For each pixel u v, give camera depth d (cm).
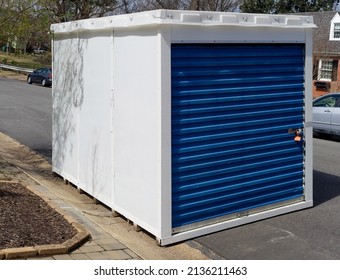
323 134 1548
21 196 718
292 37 730
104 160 746
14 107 2078
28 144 1302
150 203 637
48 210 664
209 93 650
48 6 870
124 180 693
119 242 610
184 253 609
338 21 3184
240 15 659
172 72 612
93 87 767
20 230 571
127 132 678
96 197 778
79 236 580
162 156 609
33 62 4231
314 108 1552
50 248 529
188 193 645
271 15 695
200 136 647
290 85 743
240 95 683
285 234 673
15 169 948
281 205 754
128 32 660
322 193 880
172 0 2992
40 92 2836
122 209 704
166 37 597
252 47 691
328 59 3106
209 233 668
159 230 622
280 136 740
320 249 623
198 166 650
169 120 611
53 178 943
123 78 679
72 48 837
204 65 641
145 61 626
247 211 713
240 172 698
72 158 861
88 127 792
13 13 820
